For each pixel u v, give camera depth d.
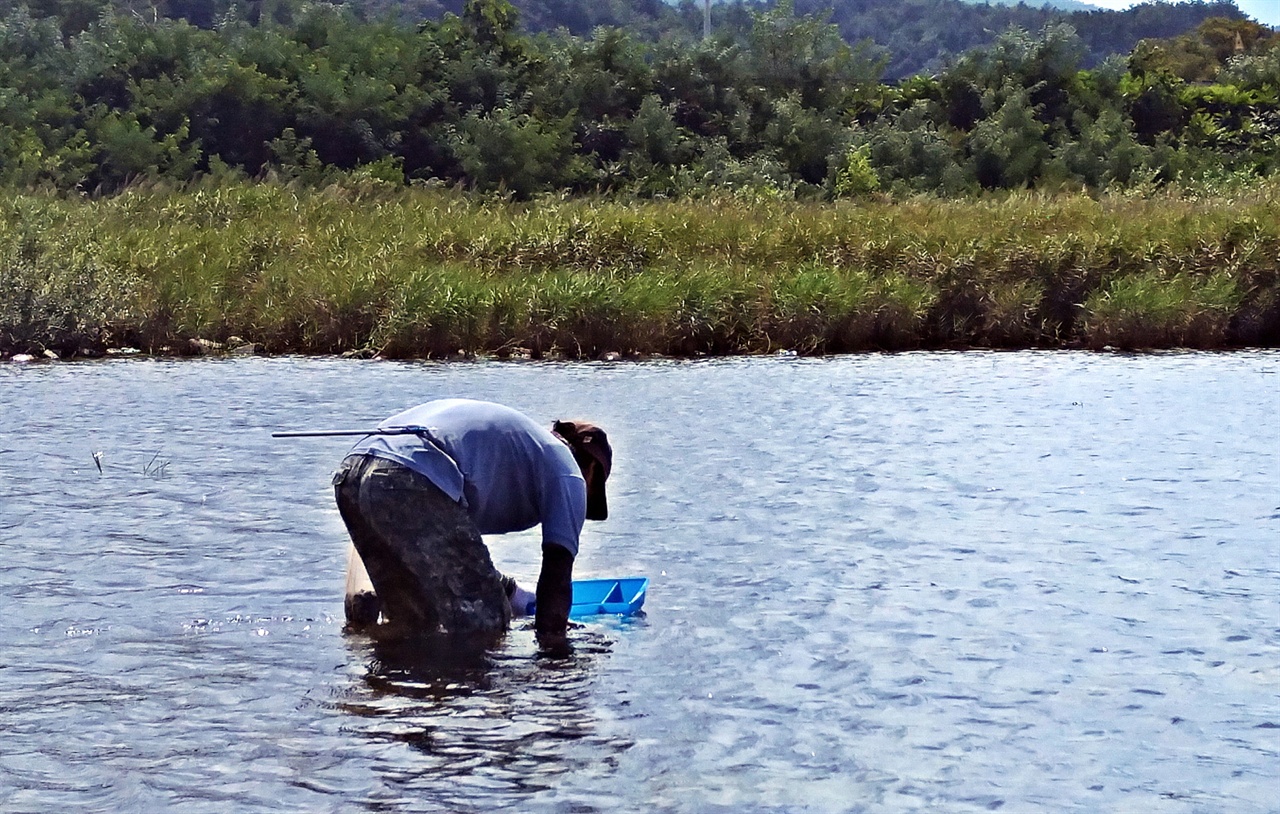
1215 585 8.04
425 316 21.55
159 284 22.53
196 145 49.31
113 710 6.14
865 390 17.09
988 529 9.43
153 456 12.01
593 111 54.81
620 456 12.20
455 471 7.02
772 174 49.03
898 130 52.28
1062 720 6.04
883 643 7.04
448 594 7.04
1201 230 25.12
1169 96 55.88
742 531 9.40
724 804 5.22
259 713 6.12
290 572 8.36
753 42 57.59
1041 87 54.91
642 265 24.73
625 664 6.75
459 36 57.50
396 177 47.59
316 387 17.11
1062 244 24.41
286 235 25.47
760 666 6.72
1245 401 15.95
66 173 46.56
